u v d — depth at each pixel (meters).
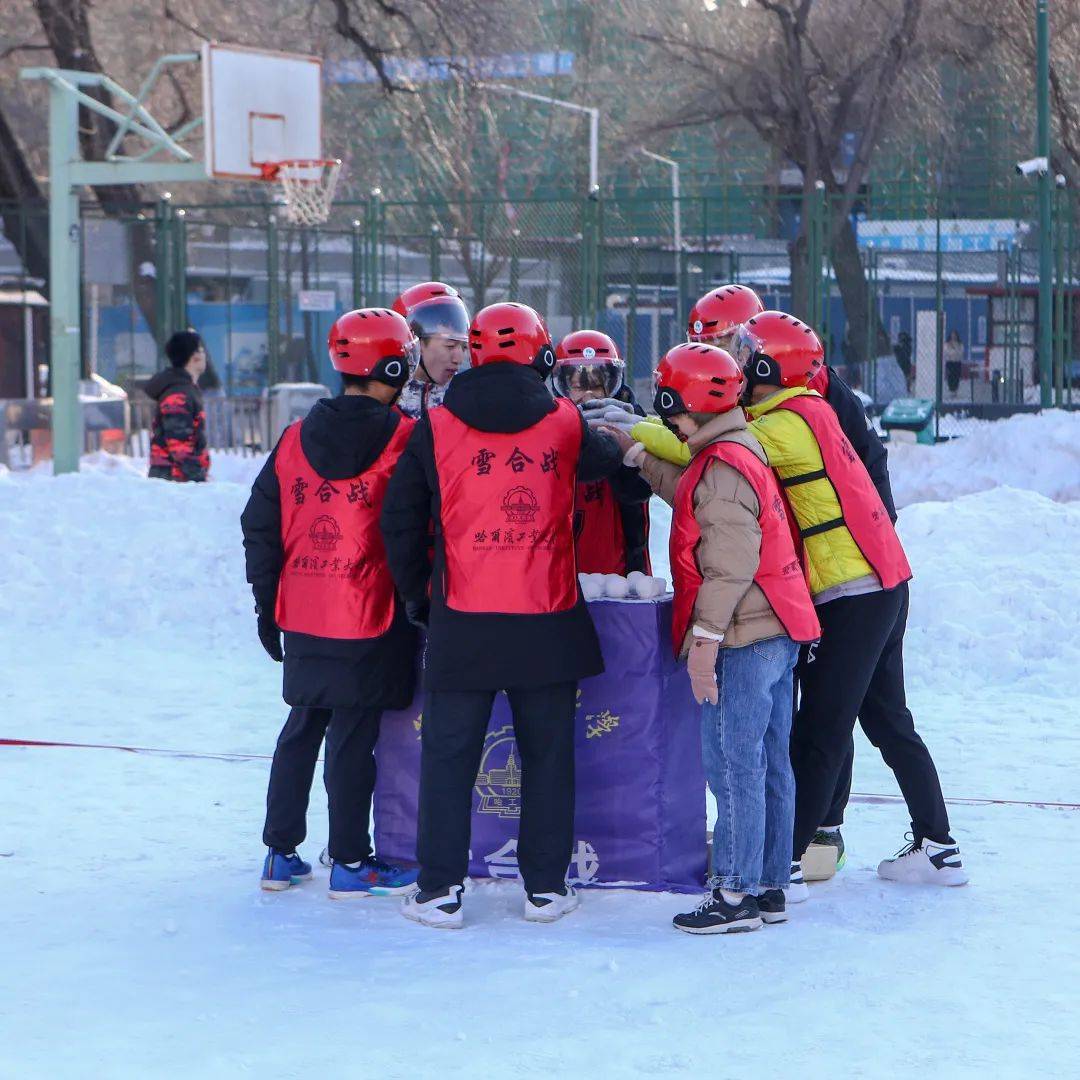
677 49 50.03
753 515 6.36
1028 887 7.05
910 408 32.47
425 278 44.84
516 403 6.57
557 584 6.59
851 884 7.16
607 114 55.81
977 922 6.55
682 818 7.18
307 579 6.91
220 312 40.28
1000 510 14.68
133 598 14.20
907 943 6.28
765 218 47.56
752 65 46.25
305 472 6.96
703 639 6.34
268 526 7.08
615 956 6.15
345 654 6.81
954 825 8.09
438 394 7.69
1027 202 36.12
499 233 47.22
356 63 43.41
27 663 12.59
